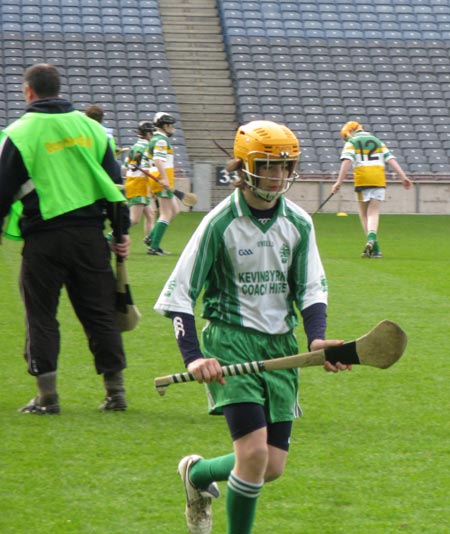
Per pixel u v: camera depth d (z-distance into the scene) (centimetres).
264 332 944
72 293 1455
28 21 6750
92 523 1015
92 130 1422
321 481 1152
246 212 926
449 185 6238
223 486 1165
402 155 6419
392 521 1027
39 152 1384
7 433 1335
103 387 1611
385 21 7156
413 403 1528
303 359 868
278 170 909
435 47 7056
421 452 1273
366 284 2850
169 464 1209
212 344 948
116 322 1470
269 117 6531
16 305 2408
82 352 1886
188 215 5712
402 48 7019
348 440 1323
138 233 4656
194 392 1592
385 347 849
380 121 6612
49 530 995
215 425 1392
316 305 943
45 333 1429
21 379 1667
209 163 6022
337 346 860
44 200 1384
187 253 930
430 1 7312
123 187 1455
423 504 1080
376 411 1478
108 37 6750
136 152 3634
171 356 1862
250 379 902
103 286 1443
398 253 3775
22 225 1416
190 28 7050
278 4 7144
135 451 1261
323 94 6694
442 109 6719
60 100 1412
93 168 1408
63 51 6625
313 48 6912
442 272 3152
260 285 940
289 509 1061
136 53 6688
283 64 6788
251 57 6794
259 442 891
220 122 6581
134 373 1719
